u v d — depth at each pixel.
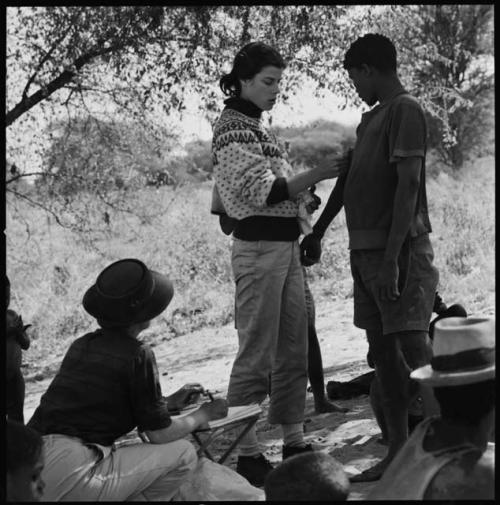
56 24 11.92
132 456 4.02
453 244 13.91
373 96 4.61
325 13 11.94
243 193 4.84
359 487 4.50
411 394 4.56
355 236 4.56
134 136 13.93
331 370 8.48
